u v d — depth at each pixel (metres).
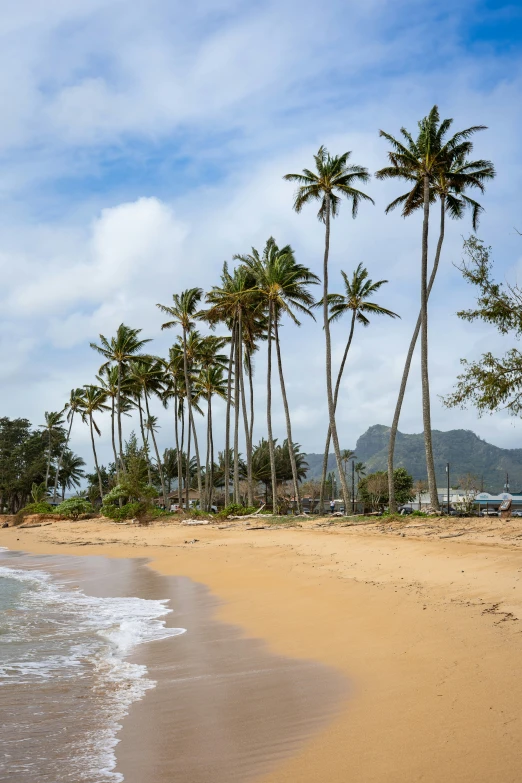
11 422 105.75
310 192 40.44
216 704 7.38
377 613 11.80
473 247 23.61
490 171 33.00
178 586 19.23
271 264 45.62
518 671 7.31
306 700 7.24
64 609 16.03
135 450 67.75
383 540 23.16
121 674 9.18
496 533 21.62
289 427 44.56
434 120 32.94
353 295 45.12
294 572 18.97
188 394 58.56
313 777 5.13
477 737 5.54
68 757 5.96
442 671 7.71
